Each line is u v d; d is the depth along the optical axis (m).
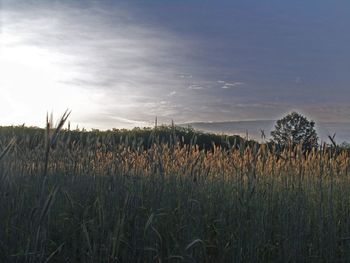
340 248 7.37
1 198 6.30
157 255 6.31
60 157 7.37
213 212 7.60
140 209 6.95
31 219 5.80
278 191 7.84
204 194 7.73
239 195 7.25
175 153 8.03
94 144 8.19
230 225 7.17
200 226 6.94
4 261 5.91
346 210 7.98
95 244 6.15
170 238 6.86
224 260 6.97
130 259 6.56
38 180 6.56
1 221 6.22
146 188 7.42
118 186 7.06
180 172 7.61
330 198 7.54
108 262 6.06
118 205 6.85
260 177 8.05
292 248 7.07
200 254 6.78
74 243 6.56
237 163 8.05
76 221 6.82
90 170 7.64
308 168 8.41
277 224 7.43
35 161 6.92
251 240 6.90
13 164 6.89
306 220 7.43
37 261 5.83
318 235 7.39
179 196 7.21
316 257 7.12
